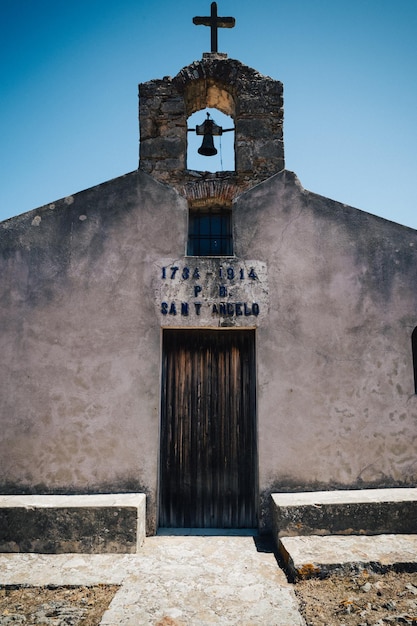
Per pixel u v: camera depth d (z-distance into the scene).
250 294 6.55
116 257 6.61
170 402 6.66
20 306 6.48
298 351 6.46
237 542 5.84
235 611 4.26
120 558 5.36
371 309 6.62
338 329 6.54
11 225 6.67
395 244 6.79
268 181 6.88
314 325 6.53
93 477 6.15
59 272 6.57
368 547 5.22
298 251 6.70
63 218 6.70
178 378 6.71
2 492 6.11
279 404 6.34
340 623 4.10
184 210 6.77
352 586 4.66
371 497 5.82
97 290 6.53
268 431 6.27
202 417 6.65
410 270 6.75
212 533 6.21
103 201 6.76
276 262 6.66
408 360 6.55
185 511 6.46
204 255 7.41
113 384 6.33
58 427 6.24
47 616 4.28
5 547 5.51
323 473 6.23
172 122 7.30
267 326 6.50
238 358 6.79
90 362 6.37
